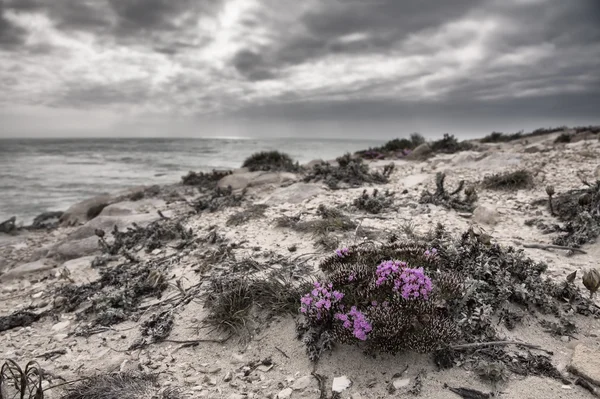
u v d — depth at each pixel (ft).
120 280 2.48
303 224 2.95
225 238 2.95
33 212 6.52
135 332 1.94
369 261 1.90
